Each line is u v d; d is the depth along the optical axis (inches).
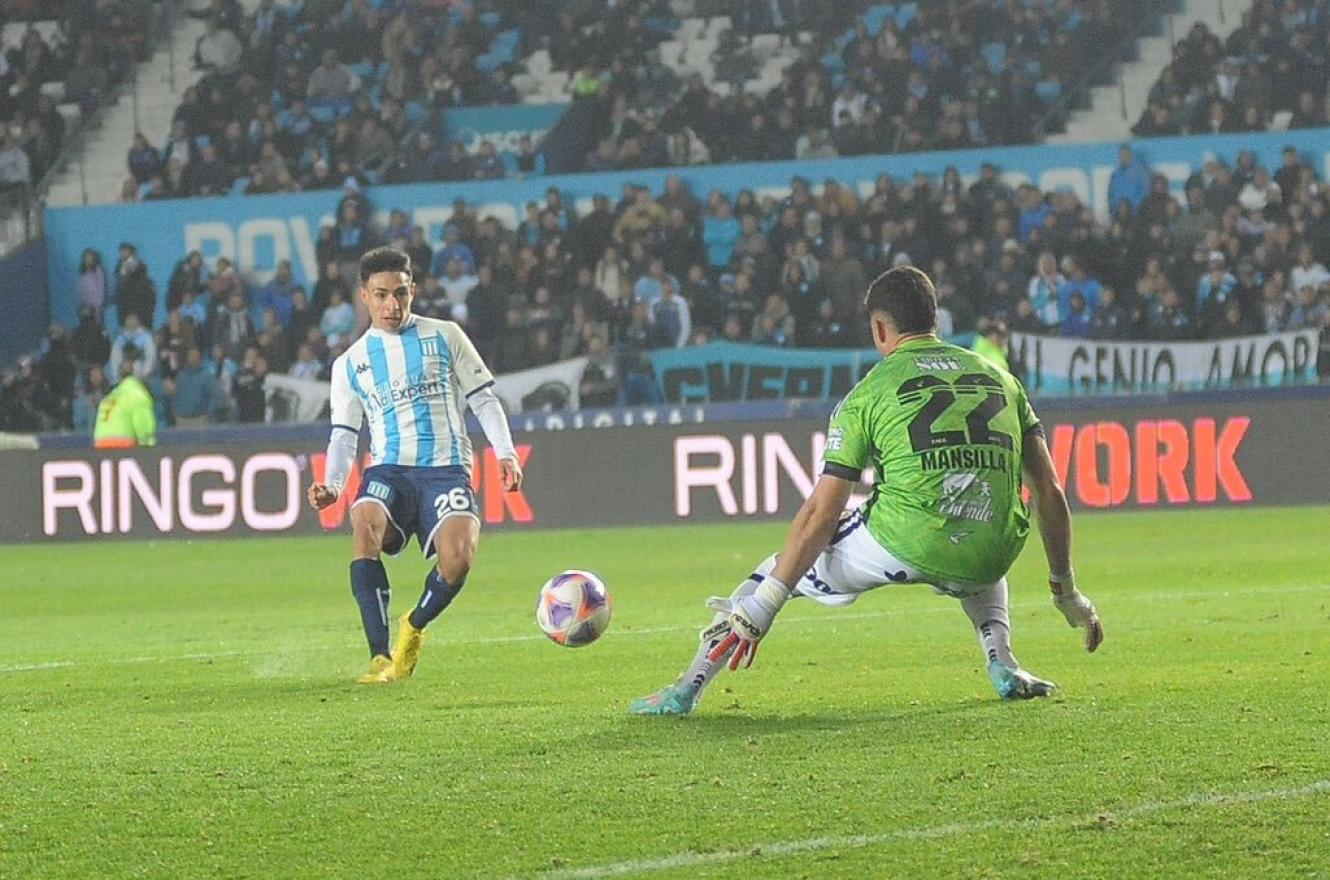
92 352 2272.4
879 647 752.3
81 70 2546.8
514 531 1796.3
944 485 524.1
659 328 2116.1
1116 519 1662.2
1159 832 372.8
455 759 476.7
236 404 2180.1
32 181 2497.5
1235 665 650.8
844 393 2053.4
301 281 2337.6
